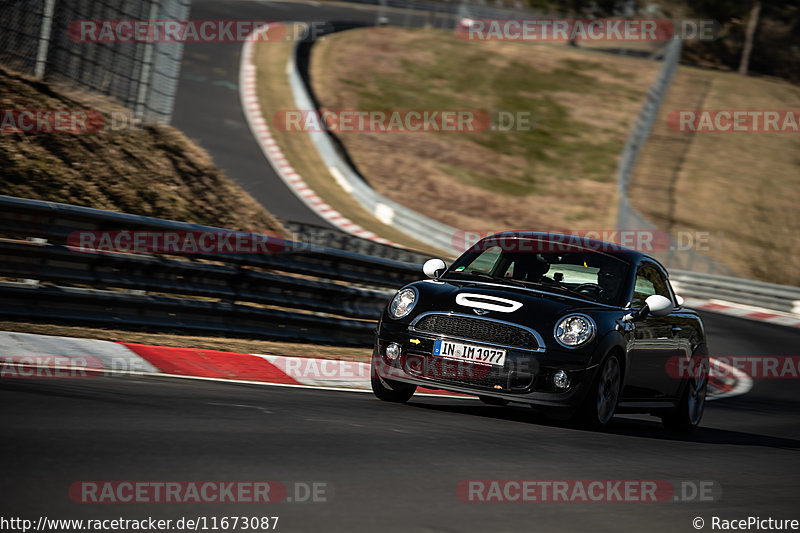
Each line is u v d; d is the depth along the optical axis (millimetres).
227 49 122562
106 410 17875
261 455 15430
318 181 89688
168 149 49188
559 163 123000
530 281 26047
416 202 98000
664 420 29328
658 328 26594
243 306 33562
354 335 37438
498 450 18766
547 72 157000
